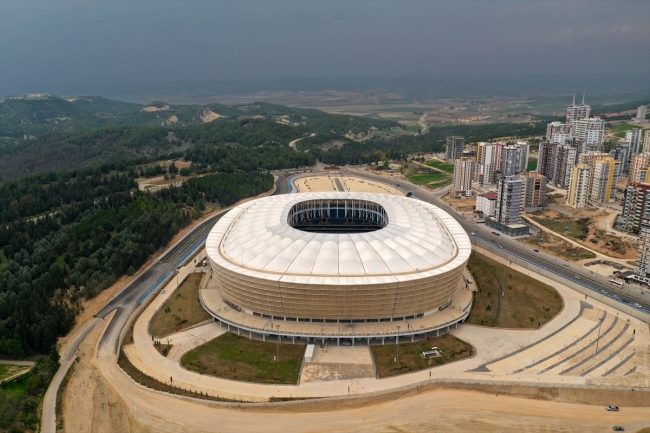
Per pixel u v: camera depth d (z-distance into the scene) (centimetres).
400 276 16325
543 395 13838
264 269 16888
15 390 14462
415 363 15200
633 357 15562
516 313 18488
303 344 16388
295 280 16062
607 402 13612
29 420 12888
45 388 14312
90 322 18175
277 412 13100
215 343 16538
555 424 12750
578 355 15700
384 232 18812
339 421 12788
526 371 14775
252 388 14050
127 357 15838
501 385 14062
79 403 13625
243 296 17250
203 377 14600
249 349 16125
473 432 12431
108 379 14625
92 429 12612
